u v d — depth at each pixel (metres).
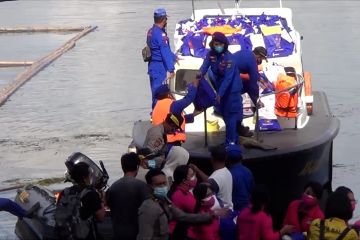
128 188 9.94
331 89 24.45
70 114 22.41
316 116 14.59
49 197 12.02
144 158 11.45
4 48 35.41
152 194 9.60
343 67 27.95
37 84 26.88
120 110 22.70
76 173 10.44
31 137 19.97
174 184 10.33
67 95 24.97
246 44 14.20
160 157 11.56
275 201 12.60
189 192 10.34
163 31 14.65
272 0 46.62
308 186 10.71
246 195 11.22
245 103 13.54
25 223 12.37
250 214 10.04
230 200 10.95
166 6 45.97
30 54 33.59
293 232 10.52
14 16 45.81
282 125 13.63
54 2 52.19
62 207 10.27
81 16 44.50
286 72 14.23
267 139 12.91
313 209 10.69
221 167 11.02
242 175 11.20
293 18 40.75
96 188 11.11
